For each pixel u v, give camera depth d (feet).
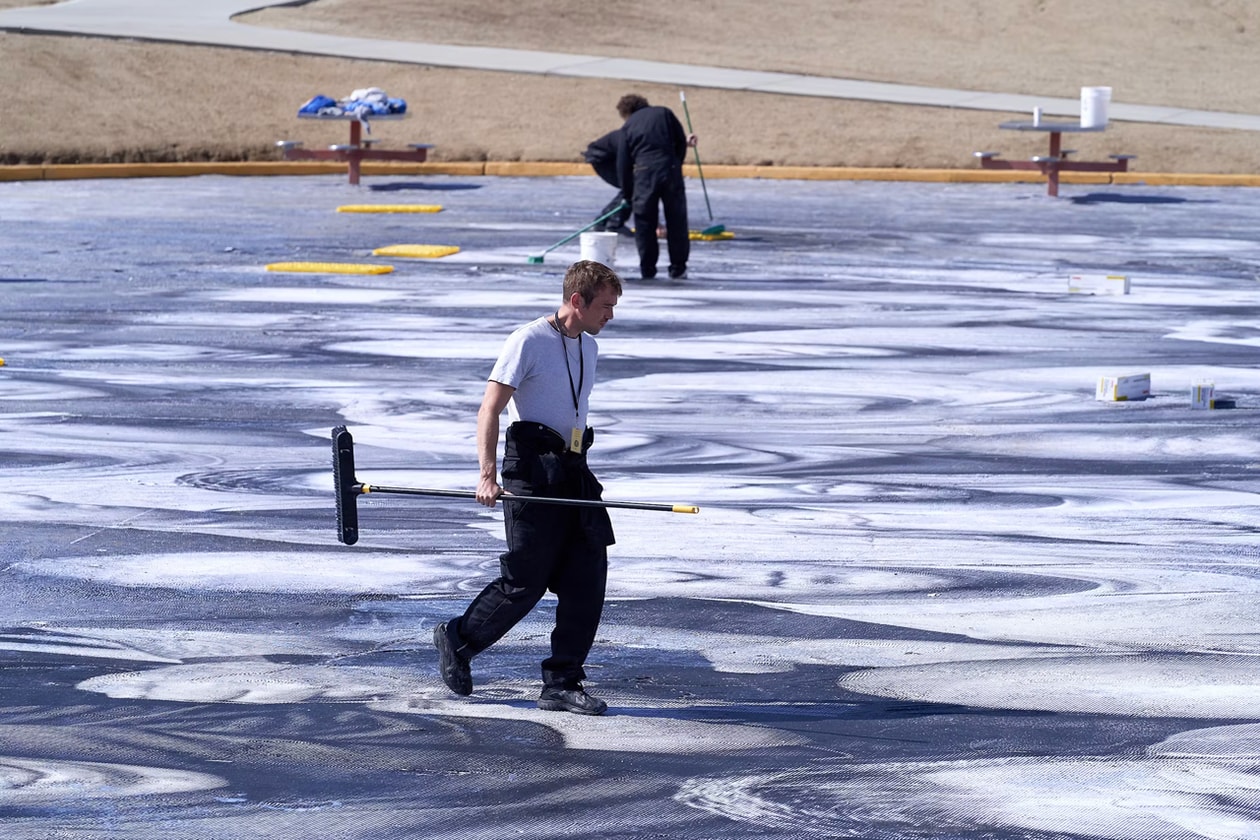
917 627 33.22
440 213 116.26
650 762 25.61
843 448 50.08
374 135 146.20
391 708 28.35
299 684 29.68
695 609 34.45
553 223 110.83
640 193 85.25
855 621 33.63
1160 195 127.65
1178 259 94.63
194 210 116.78
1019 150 141.38
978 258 95.04
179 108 150.20
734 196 126.00
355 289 82.58
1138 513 42.57
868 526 41.24
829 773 25.09
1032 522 41.70
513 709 28.32
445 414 54.34
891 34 184.14
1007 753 25.98
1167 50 179.83
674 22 185.26
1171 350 67.05
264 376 60.90
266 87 155.63
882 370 62.69
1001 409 55.83
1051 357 65.51
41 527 40.78
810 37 181.68
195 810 23.44
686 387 59.26
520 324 72.69
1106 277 81.97
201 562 37.88
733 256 95.45
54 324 72.08
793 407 56.03
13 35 161.89
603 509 28.14
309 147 142.72
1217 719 27.63
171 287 82.89
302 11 184.44
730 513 42.42
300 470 46.88
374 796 24.07
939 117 150.82
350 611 34.42
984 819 23.16
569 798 24.02
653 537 40.09
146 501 43.42
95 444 49.93
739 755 25.93
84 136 142.72
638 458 48.65
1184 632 32.76
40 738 26.58
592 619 28.19
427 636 32.76
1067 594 35.50
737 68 166.81
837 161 140.36
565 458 27.91
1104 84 166.91
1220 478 46.44
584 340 28.55
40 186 131.54
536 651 31.91
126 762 25.49
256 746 26.30
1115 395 56.95
